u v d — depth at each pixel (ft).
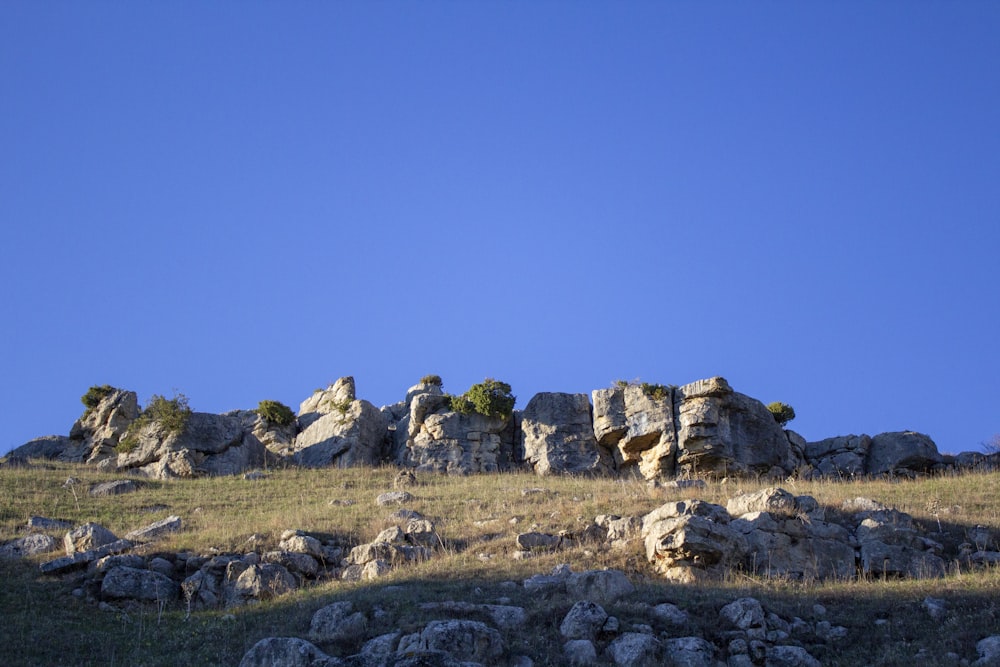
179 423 167.12
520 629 77.30
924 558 94.94
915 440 168.96
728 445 165.17
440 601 82.69
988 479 132.98
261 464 169.89
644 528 98.58
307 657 71.61
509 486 139.13
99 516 126.00
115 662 78.95
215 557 97.66
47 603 91.66
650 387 172.86
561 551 98.27
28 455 179.52
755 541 95.55
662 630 77.25
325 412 187.83
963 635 74.54
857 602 83.41
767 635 76.95
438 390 194.59
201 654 79.20
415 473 162.71
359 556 98.89
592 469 169.27
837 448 173.47
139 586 93.40
